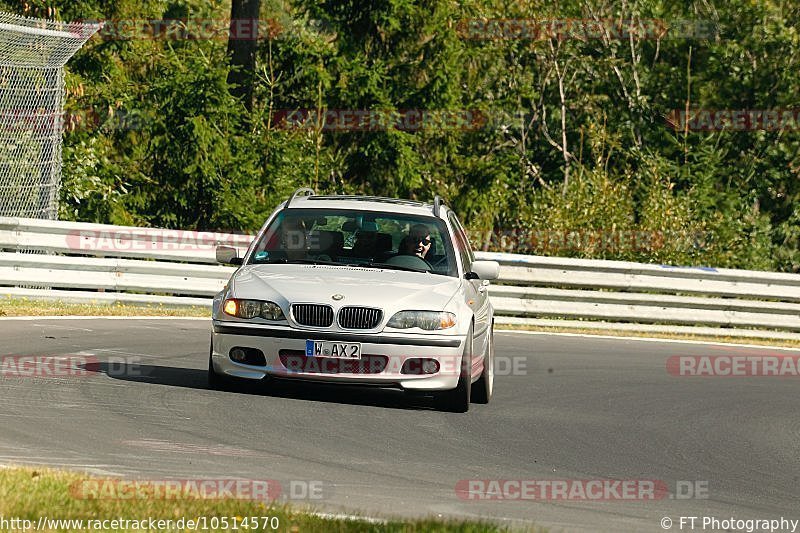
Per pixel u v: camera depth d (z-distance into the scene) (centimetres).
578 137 8619
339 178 6894
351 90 6862
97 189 5472
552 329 4347
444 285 2456
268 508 1452
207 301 4106
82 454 1775
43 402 2159
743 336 4650
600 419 2542
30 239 3875
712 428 2550
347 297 2323
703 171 7988
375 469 1862
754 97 8488
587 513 1689
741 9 8531
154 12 6975
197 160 5875
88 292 3925
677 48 8881
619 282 4584
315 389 2539
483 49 7406
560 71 8638
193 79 5919
